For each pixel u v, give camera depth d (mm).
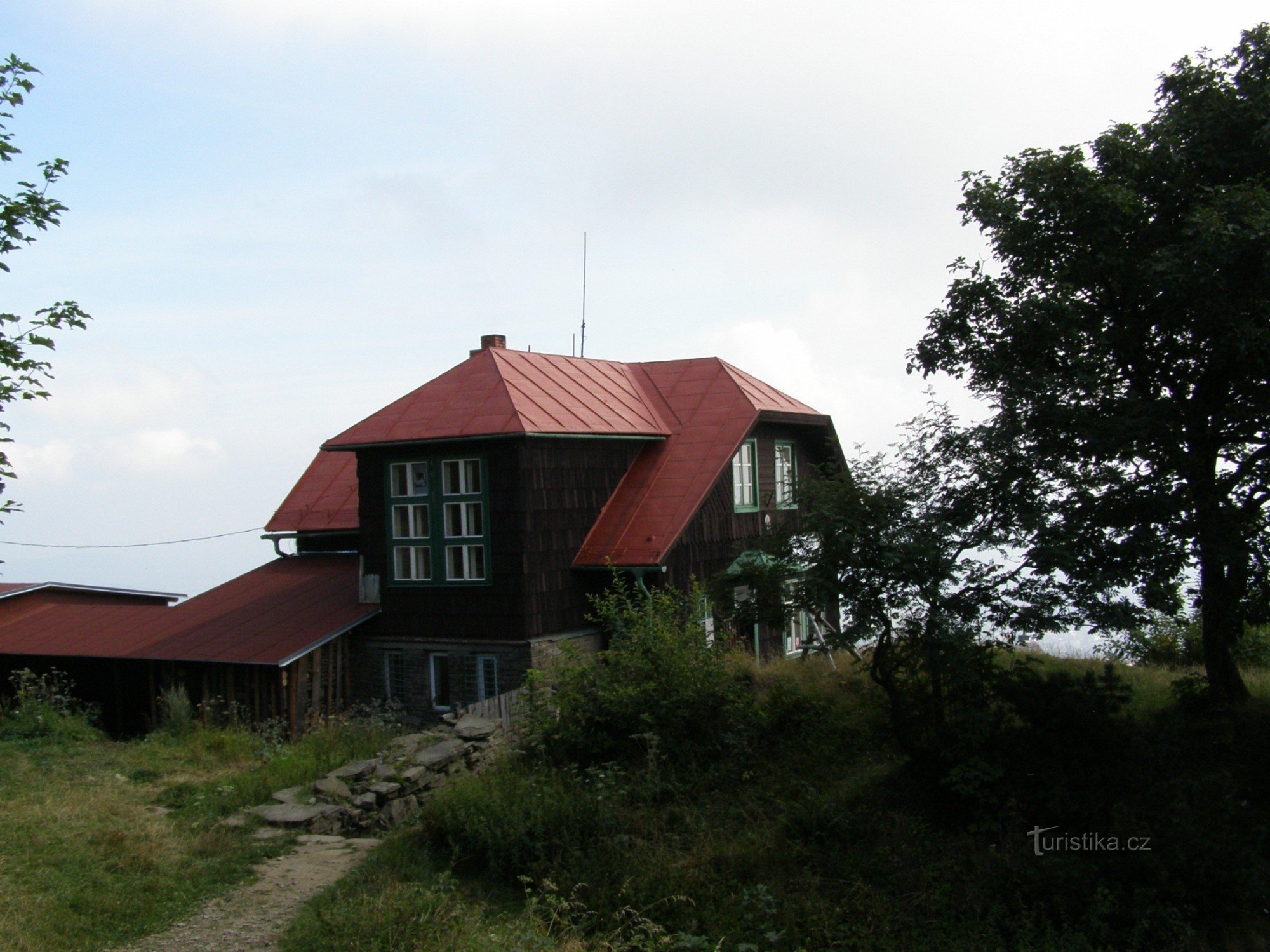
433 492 18359
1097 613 10969
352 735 15086
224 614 20047
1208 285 11047
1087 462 11680
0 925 7734
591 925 9297
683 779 12875
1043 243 12562
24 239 10695
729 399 21375
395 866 9898
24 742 14352
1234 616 12953
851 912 9719
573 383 20672
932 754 11742
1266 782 11336
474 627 17844
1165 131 12602
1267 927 9398
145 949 7891
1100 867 9781
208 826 10727
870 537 11180
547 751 13734
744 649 17953
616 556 18172
